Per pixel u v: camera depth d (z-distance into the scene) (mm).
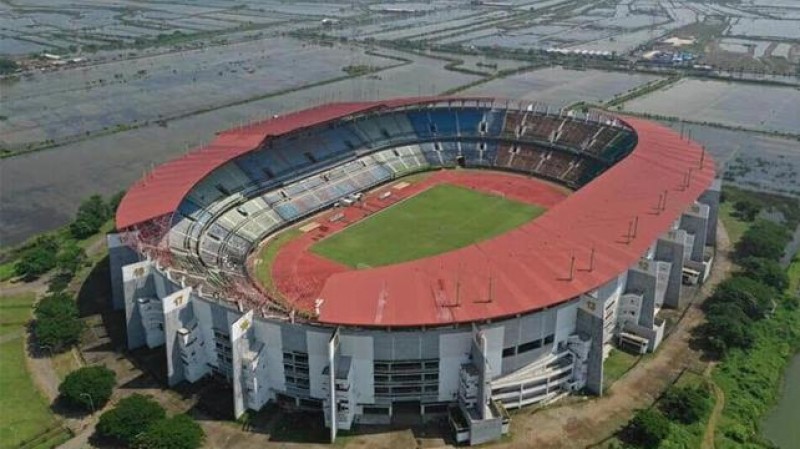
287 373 122812
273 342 120562
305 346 118562
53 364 137625
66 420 121562
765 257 176000
